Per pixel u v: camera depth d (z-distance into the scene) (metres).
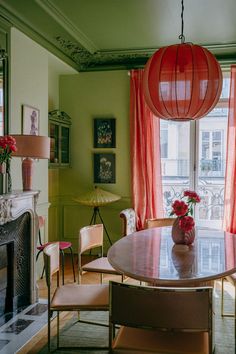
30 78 4.20
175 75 2.41
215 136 5.37
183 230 2.72
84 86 5.61
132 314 1.77
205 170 5.43
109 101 5.54
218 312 3.39
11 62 3.79
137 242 2.89
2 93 3.60
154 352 1.82
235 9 3.72
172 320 1.72
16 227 3.36
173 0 3.51
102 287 2.69
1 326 3.06
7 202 3.11
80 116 5.64
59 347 2.70
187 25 4.18
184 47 2.45
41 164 4.55
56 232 5.64
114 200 5.15
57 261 2.59
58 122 5.20
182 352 1.80
